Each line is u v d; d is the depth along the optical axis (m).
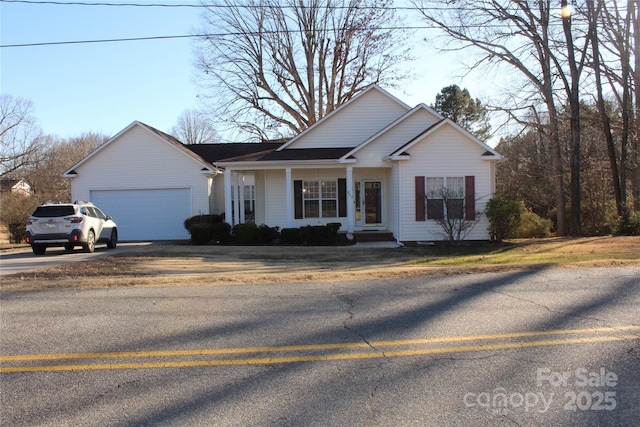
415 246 16.69
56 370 4.61
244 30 31.94
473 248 15.64
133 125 22.20
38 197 24.03
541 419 3.51
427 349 5.04
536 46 20.64
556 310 6.49
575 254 12.71
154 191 22.28
